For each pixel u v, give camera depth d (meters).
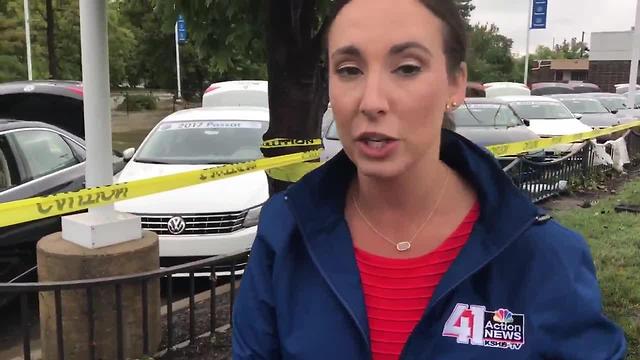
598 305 1.17
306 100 3.73
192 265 3.90
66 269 3.67
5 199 5.07
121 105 34.25
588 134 9.21
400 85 1.18
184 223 5.47
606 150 11.34
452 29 1.23
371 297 1.27
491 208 1.25
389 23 1.17
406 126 1.19
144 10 4.94
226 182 5.90
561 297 1.16
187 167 6.47
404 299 1.25
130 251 3.74
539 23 31.67
